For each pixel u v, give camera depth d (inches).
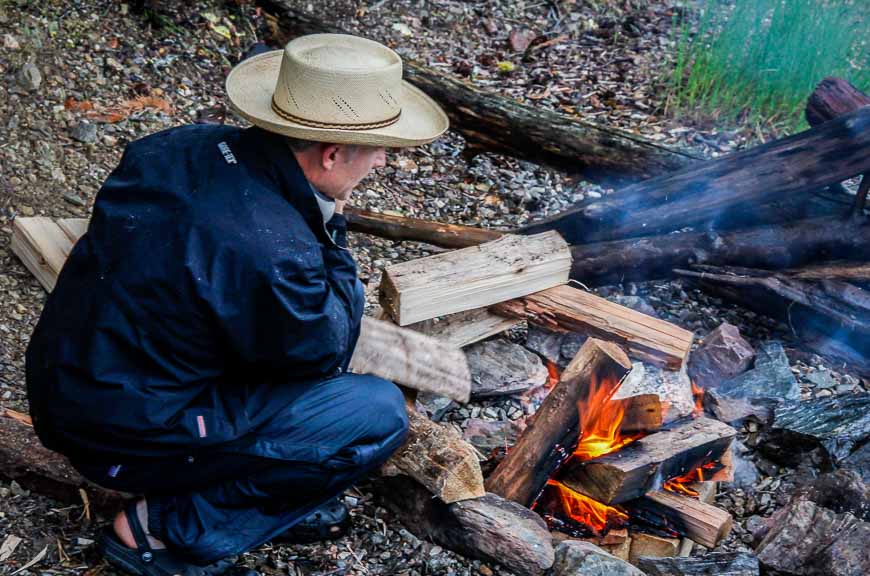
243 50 209.2
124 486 97.4
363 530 115.6
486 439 129.9
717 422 123.8
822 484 123.6
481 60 231.0
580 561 107.1
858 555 108.6
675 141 205.3
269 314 88.3
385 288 132.3
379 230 171.9
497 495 115.6
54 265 140.9
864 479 127.5
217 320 87.5
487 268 134.7
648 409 117.5
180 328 88.0
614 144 190.7
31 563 104.6
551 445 115.5
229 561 107.0
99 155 172.6
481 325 140.2
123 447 92.5
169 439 92.2
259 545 108.4
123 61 191.0
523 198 190.5
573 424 114.9
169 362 90.1
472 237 169.8
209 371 92.5
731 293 161.6
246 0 215.9
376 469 115.3
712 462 124.6
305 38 96.7
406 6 241.4
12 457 112.0
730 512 127.1
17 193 159.5
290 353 91.0
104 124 178.4
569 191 193.6
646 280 167.9
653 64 231.9
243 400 95.7
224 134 96.3
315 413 98.7
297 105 91.8
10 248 150.2
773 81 214.4
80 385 89.7
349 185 98.3
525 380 137.2
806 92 211.6
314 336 91.0
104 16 195.3
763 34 223.5
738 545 121.2
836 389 146.5
